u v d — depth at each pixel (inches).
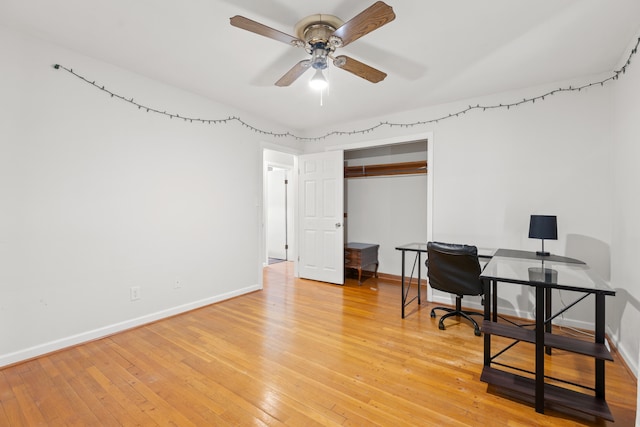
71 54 96.1
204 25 82.2
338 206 175.0
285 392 73.5
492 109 129.5
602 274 108.3
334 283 177.3
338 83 119.3
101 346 97.1
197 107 132.5
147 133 115.8
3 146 84.0
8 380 77.9
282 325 115.0
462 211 136.7
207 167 137.3
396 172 186.9
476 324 107.3
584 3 71.8
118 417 64.7
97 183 102.7
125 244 109.9
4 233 84.4
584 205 111.9
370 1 71.1
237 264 151.7
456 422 63.5
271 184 267.4
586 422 63.7
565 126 115.2
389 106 146.1
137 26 83.0
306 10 74.7
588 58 98.6
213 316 124.5
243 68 107.8
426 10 74.5
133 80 111.3
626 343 88.7
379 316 124.8
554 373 82.5
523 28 82.3
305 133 193.8
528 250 122.1
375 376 80.6
